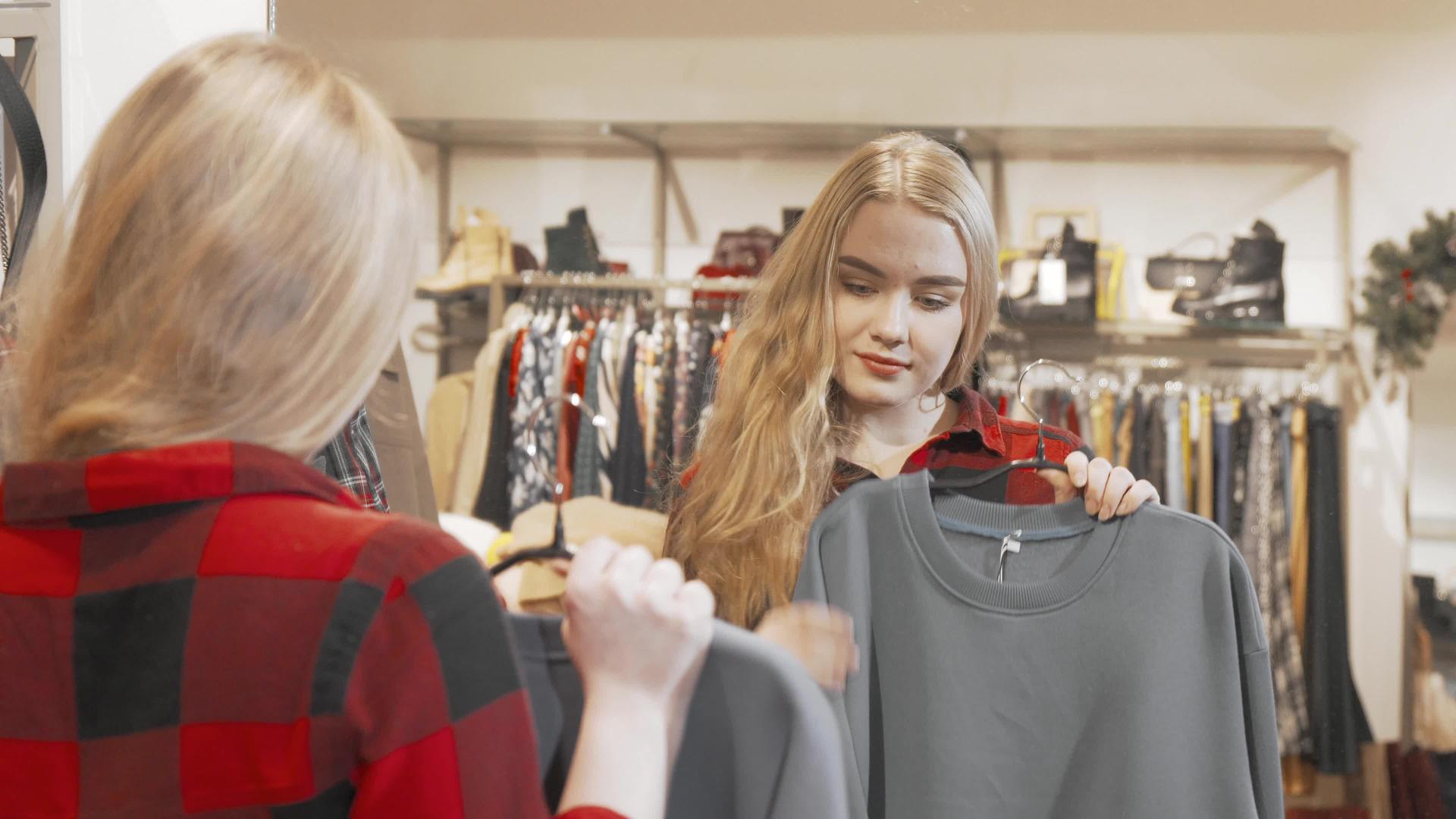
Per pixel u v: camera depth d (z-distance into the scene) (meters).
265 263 0.56
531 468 2.57
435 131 2.56
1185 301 2.58
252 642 0.55
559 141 2.76
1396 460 2.48
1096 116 2.33
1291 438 2.50
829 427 1.27
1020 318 2.63
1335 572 2.45
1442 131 2.30
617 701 0.64
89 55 1.51
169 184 0.56
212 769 0.55
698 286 2.66
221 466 0.57
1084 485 1.08
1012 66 2.25
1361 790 2.33
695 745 0.79
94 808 0.56
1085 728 1.06
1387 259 2.44
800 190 2.73
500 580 1.16
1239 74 2.24
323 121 0.59
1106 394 2.60
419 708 0.55
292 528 0.57
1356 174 2.46
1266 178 2.55
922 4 2.30
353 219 0.59
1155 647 1.04
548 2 2.42
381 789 0.55
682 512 1.32
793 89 2.36
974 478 1.12
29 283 0.60
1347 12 2.28
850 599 1.09
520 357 2.61
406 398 1.53
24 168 1.19
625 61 2.40
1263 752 1.03
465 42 2.40
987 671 1.07
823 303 1.26
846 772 1.01
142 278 0.56
